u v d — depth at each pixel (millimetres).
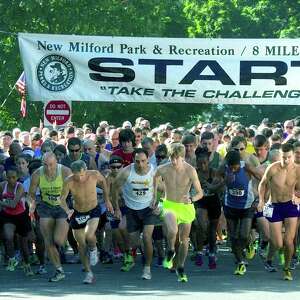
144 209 24016
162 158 27094
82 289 22328
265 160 27125
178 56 29391
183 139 27094
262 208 24062
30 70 29641
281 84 29484
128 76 29469
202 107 89375
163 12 68750
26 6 63344
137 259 28266
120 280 23859
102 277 24422
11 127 65750
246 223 24844
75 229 23281
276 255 28719
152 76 29406
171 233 23484
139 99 29594
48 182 23500
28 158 27172
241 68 29406
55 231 23531
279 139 29688
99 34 64750
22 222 25156
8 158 27297
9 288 22594
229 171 24922
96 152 29203
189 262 27500
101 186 23547
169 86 29438
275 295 21406
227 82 29406
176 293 21594
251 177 25000
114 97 29609
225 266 26609
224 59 29359
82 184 23031
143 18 66438
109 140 33438
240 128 32438
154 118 78250
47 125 33188
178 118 87375
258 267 26406
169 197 23594
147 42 29328
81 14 64500
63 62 29594
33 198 23812
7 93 64875
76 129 33719
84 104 67312
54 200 23562
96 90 29609
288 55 29406
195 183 23578
